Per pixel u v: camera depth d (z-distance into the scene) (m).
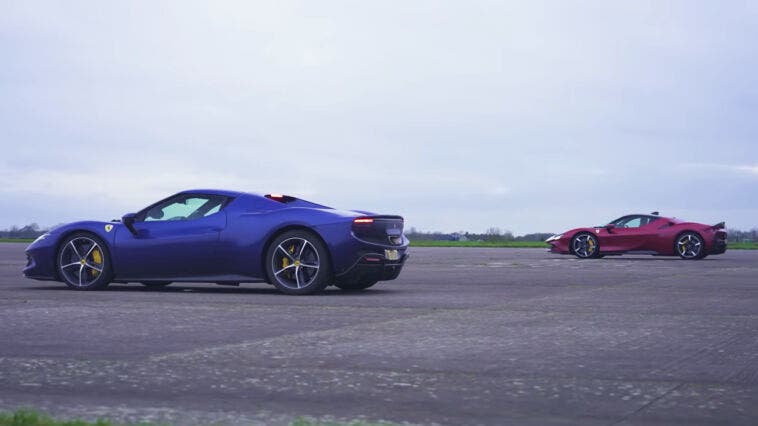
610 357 4.73
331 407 3.50
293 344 5.22
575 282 10.77
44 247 9.96
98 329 5.96
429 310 7.23
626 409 3.46
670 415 3.36
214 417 3.30
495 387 3.90
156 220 9.74
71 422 2.94
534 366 4.45
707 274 12.55
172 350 4.98
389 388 3.88
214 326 6.14
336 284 9.92
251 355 4.80
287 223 9.14
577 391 3.81
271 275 9.18
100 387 3.91
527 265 15.69
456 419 3.29
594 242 19.75
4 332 5.79
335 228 9.02
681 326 6.09
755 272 13.09
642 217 19.59
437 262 16.92
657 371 4.30
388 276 9.57
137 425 3.07
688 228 19.09
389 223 9.52
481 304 7.77
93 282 9.81
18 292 9.38
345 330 5.89
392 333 5.73
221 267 9.40
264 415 3.34
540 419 3.29
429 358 4.70
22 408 3.44
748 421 3.26
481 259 18.52
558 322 6.32
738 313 6.95
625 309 7.27
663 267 14.90
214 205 9.60
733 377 4.14
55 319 6.57
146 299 8.43
